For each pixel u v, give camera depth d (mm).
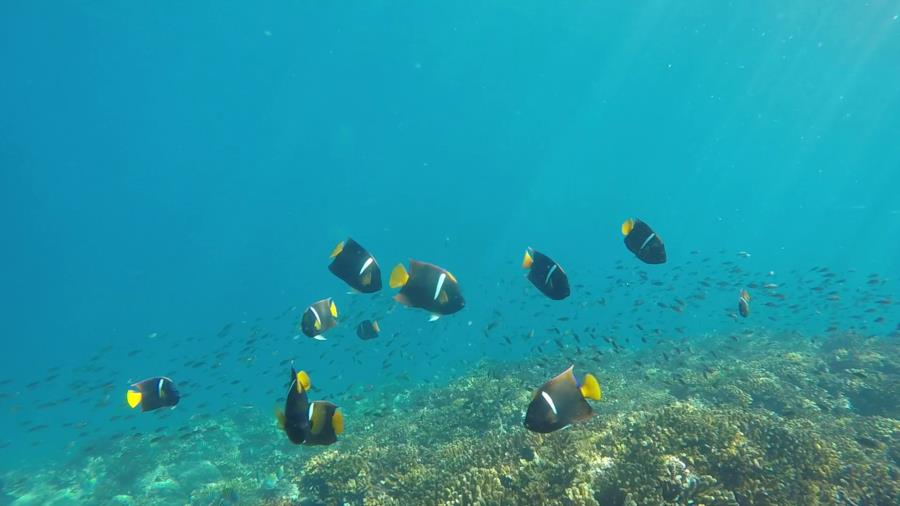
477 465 7809
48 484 14734
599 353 13344
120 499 12656
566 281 3738
